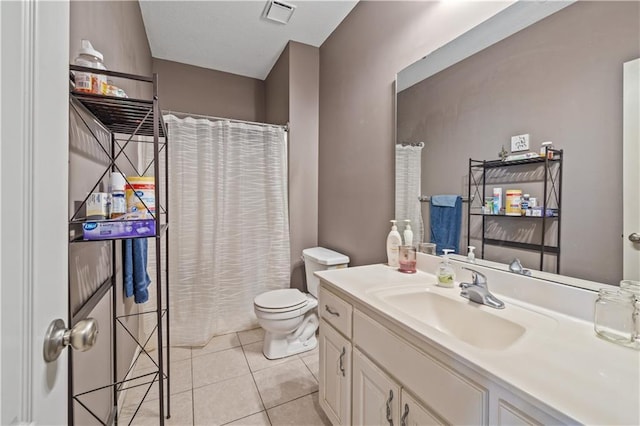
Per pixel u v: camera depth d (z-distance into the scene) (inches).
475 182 48.0
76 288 37.6
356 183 80.3
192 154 87.3
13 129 15.6
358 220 79.7
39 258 18.0
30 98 17.1
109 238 34.1
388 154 68.3
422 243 59.3
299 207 100.4
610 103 31.6
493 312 37.8
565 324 33.6
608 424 18.5
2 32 14.8
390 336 37.4
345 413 47.4
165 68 106.7
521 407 22.5
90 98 35.5
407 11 62.1
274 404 62.1
